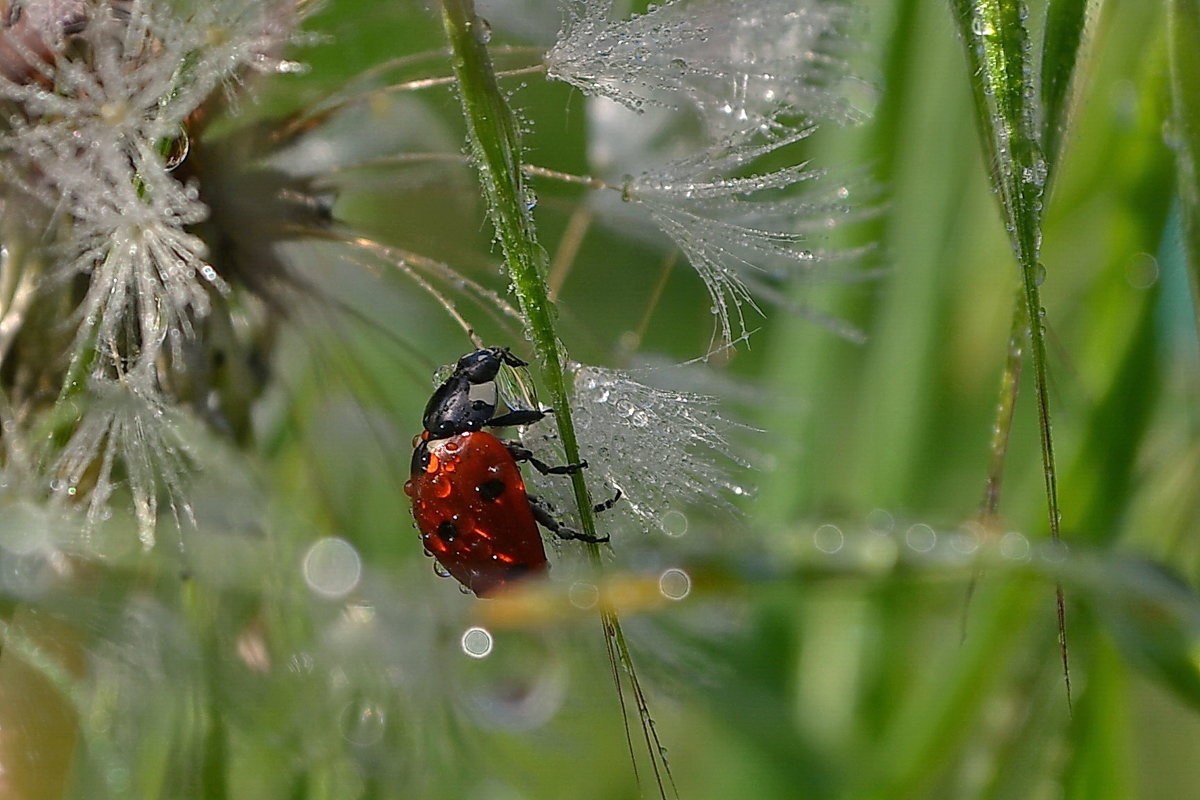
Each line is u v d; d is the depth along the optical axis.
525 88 0.11
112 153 0.10
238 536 0.10
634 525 0.10
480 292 0.11
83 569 0.10
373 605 0.10
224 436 0.11
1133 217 0.11
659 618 0.11
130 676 0.10
